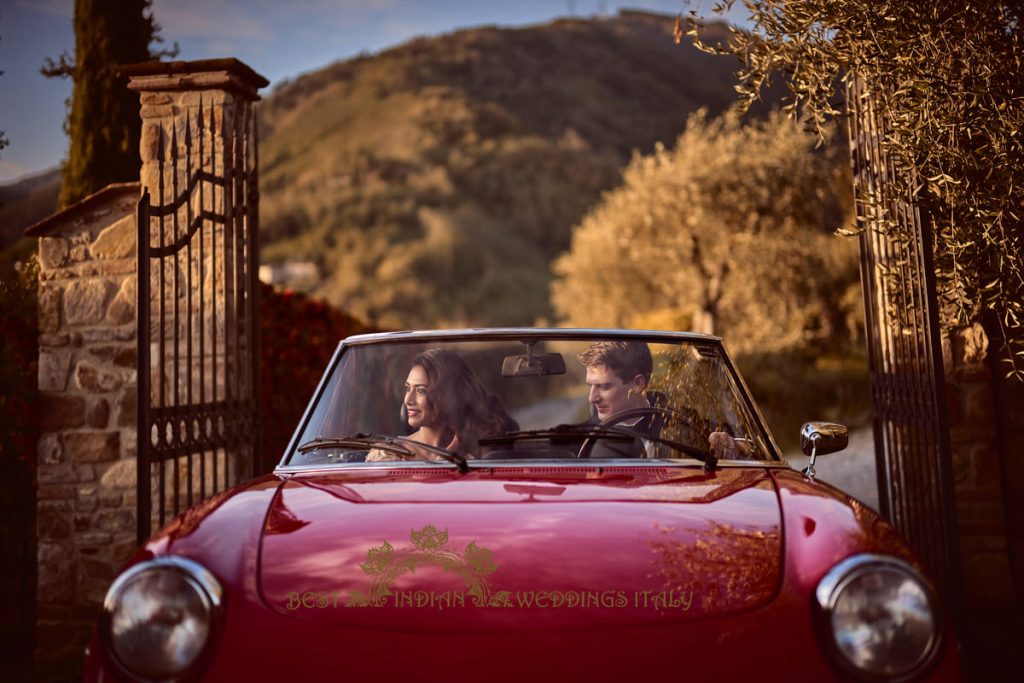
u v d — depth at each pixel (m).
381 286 83.69
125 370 6.01
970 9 3.95
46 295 6.07
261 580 2.10
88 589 5.96
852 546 2.11
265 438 7.88
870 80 4.42
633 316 25.81
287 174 126.19
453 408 3.27
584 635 1.94
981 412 5.12
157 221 5.86
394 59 173.12
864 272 5.27
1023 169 3.85
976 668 4.18
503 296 83.81
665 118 155.75
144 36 8.06
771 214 22.36
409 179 114.69
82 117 7.89
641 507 2.38
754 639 1.96
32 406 6.00
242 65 5.79
